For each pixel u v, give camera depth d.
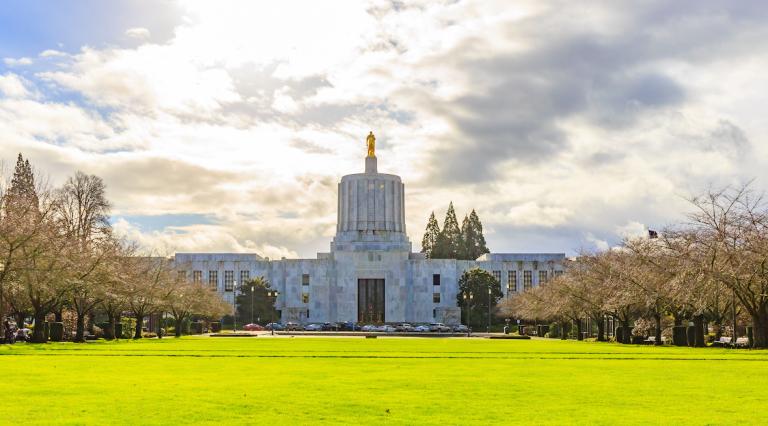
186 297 113.06
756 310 60.31
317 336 123.38
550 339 115.00
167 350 59.03
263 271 194.88
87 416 21.22
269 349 62.50
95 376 33.09
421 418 21.12
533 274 194.25
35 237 65.81
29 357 47.50
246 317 178.88
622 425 19.94
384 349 63.78
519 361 45.62
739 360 46.00
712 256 58.19
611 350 62.03
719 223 60.12
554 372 36.25
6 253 64.88
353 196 198.25
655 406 23.58
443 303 193.75
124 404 23.66
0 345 63.09
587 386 29.30
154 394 26.28
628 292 77.38
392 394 26.56
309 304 194.00
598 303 92.25
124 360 44.88
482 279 183.38
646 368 38.94
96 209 106.81
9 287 67.88
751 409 22.89
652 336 96.50
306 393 26.81
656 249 74.50
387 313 193.62
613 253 94.62
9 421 20.30
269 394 26.44
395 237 197.50
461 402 24.45
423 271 194.75
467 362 44.53
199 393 26.69
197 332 136.88
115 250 85.56
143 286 93.31
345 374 34.91
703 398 25.47
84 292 75.44
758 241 56.44
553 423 20.27
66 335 85.50
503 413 22.09
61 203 87.38
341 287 194.25
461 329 155.88
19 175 119.31
